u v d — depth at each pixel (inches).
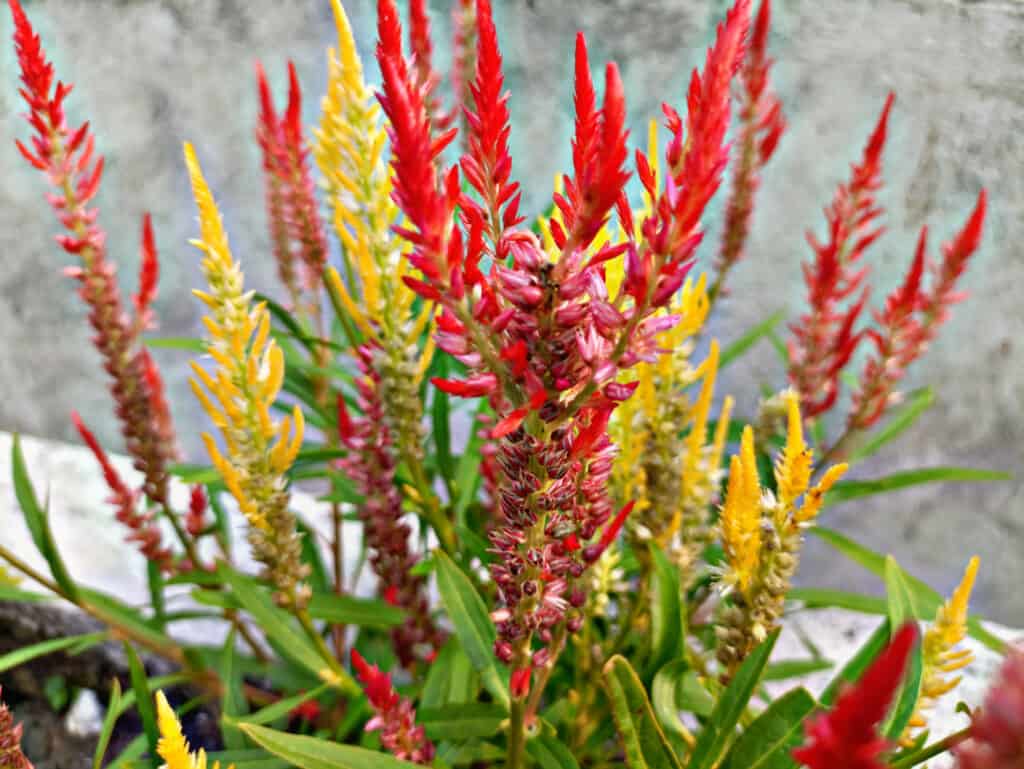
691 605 13.2
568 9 20.1
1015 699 3.0
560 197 5.8
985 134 18.5
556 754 9.4
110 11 23.5
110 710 11.6
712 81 4.8
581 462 7.3
